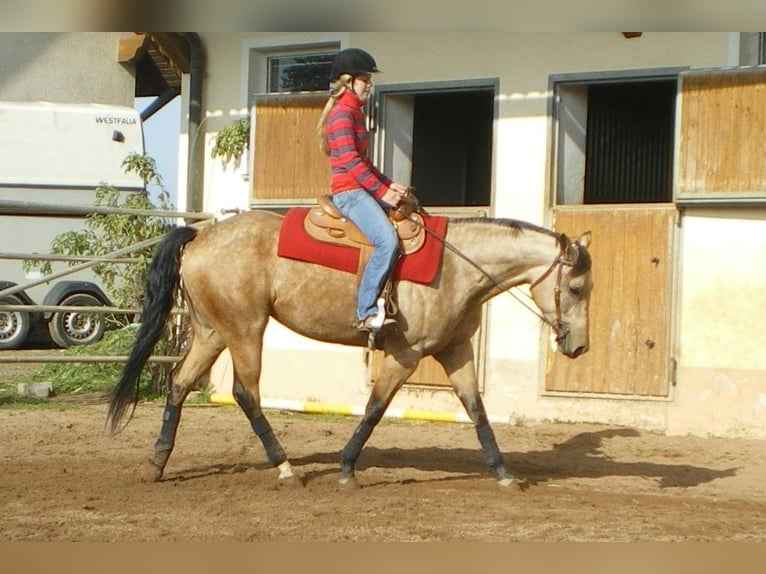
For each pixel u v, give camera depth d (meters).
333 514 7.63
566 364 12.61
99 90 20.31
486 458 8.73
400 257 8.32
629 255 12.32
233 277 8.45
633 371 12.27
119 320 16.27
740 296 11.83
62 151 19.72
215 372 14.55
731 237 11.89
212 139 15.11
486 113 16.70
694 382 11.99
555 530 7.30
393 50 13.83
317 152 13.77
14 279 19.73
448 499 8.29
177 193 15.27
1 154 19.48
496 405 12.99
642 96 14.54
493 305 13.06
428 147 16.06
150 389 14.35
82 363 14.10
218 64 15.06
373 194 8.39
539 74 12.95
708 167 11.72
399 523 7.40
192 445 10.77
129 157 17.27
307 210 8.65
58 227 19.69
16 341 19.64
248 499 8.12
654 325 12.18
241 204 14.84
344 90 8.43
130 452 10.27
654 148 14.62
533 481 9.30
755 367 11.73
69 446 10.53
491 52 13.23
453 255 8.46
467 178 16.83
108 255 13.45
